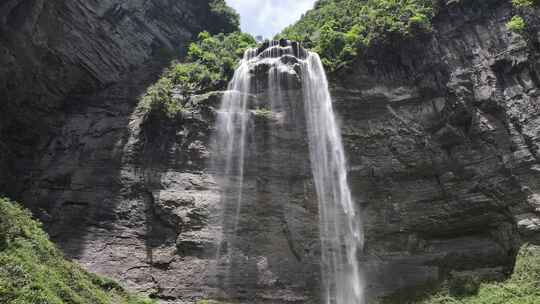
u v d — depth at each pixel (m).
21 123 24.25
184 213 22.30
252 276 21.59
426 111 26.45
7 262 14.37
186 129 25.14
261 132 25.75
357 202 24.95
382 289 22.53
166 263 20.92
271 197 24.11
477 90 25.56
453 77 26.31
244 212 23.34
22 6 24.59
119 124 25.53
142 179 23.11
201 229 22.17
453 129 25.20
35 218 20.81
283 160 25.19
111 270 19.97
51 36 26.47
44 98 25.92
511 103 24.41
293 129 26.05
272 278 21.77
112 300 17.66
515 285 20.22
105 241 20.80
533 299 19.06
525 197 22.03
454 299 20.95
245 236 22.66
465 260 22.61
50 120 25.73
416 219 24.09
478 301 20.30
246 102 26.64
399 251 23.69
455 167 24.55
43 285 14.39
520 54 25.27
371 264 23.31
